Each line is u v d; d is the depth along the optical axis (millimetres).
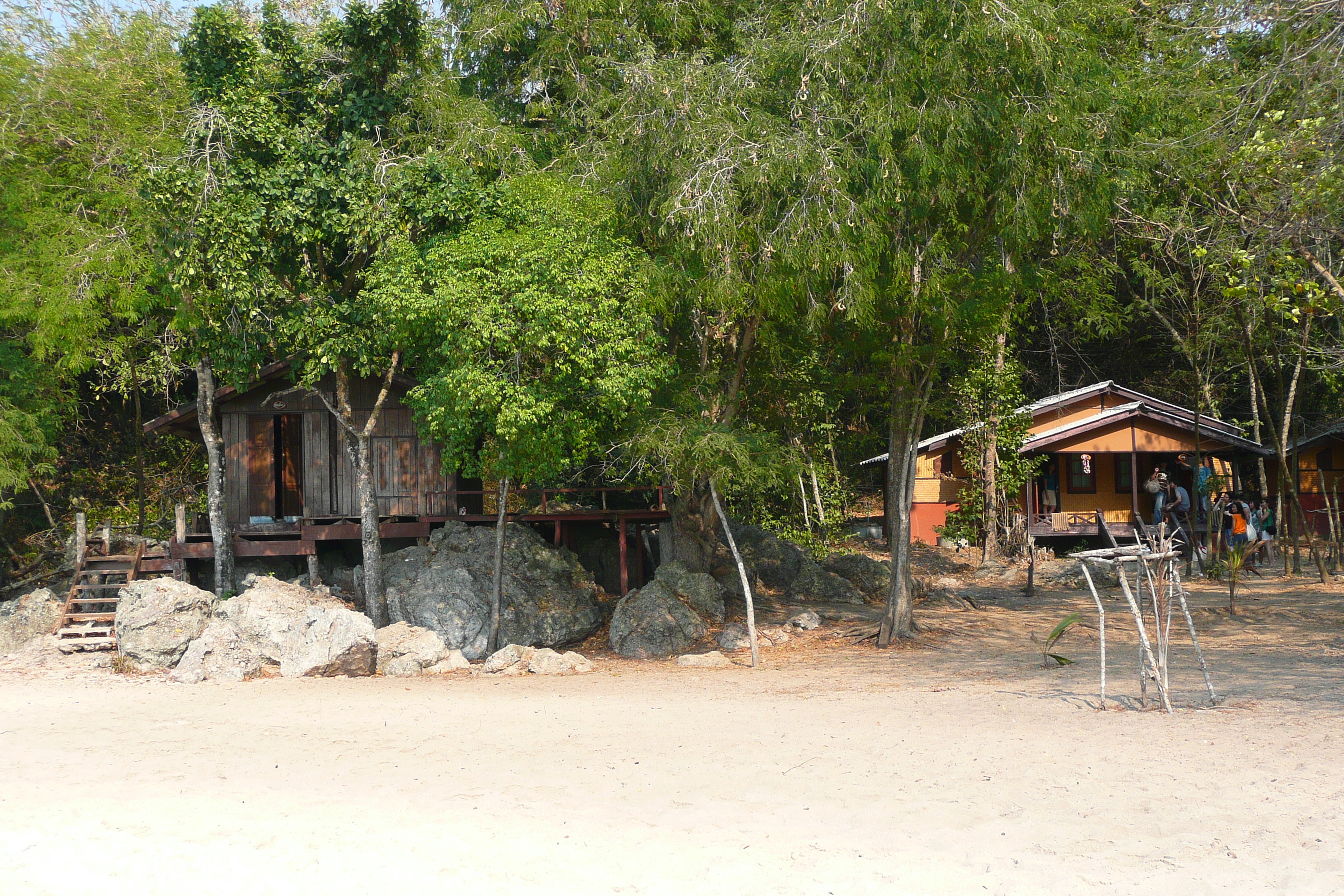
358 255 17984
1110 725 9727
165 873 6562
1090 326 28828
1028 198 14812
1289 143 13609
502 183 17766
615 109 19812
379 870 6488
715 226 14570
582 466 21188
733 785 8180
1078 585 24172
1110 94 15297
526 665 16391
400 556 20281
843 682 14094
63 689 15086
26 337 20875
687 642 18125
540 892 6043
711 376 18312
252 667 16078
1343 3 12422
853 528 33875
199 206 16188
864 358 19094
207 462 30391
